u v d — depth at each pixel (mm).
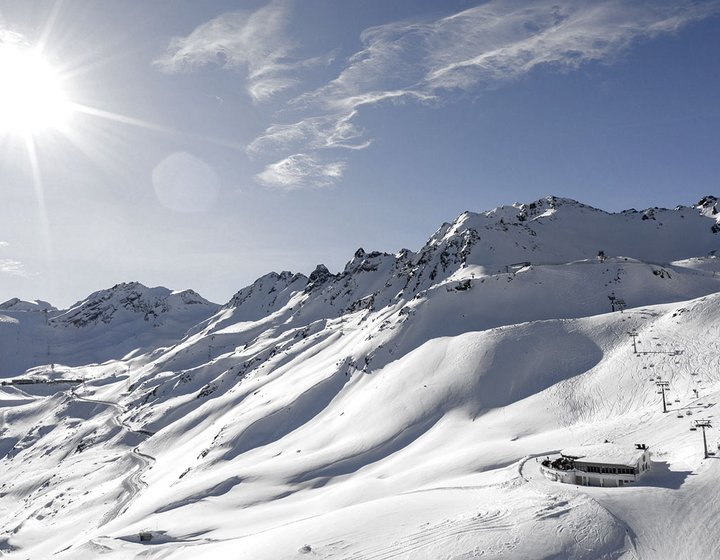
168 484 150500
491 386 122750
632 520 50500
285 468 115688
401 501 64812
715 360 100250
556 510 52594
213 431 187000
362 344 171000
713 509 50156
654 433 72188
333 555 52531
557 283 175875
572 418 99938
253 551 59000
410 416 122062
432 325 165125
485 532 50719
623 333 126625
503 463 78562
